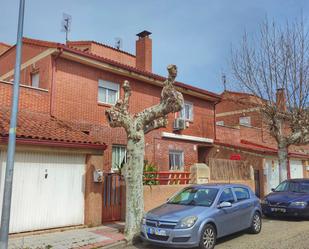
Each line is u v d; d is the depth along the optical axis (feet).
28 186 31.37
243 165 58.80
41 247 26.68
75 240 29.09
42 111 40.60
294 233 31.91
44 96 41.06
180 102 30.78
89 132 45.03
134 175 30.96
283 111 55.62
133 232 29.86
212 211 26.76
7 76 52.37
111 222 37.83
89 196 35.45
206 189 29.84
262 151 66.33
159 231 25.44
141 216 30.60
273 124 56.54
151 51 67.82
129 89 32.83
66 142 33.40
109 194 38.55
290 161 81.25
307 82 53.88
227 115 94.07
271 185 69.26
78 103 44.52
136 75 51.67
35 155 32.17
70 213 34.35
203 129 65.51
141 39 67.56
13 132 23.61
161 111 31.09
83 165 36.17
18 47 24.72
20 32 24.90
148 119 31.60
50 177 33.12
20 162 31.07
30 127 33.71
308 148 97.66
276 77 54.80
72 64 44.55
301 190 44.01
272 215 40.96
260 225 32.73
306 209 39.14
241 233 32.17
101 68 47.75
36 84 45.37
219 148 65.98
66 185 34.35
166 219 25.53
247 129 82.17
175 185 43.50
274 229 34.35
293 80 54.19
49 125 37.29
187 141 61.41
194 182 46.37
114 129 48.39
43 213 32.22
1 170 29.66
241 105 67.15
